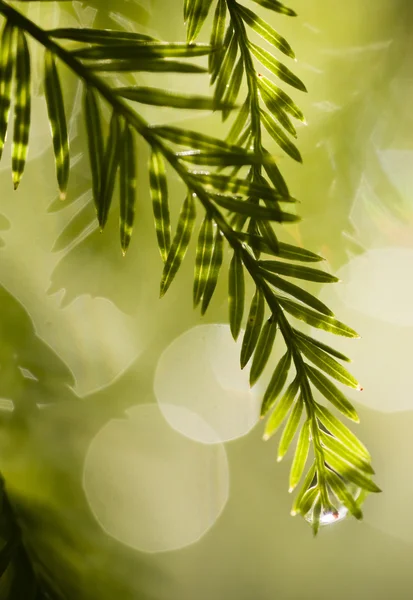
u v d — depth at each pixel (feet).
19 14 0.88
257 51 0.93
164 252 0.90
